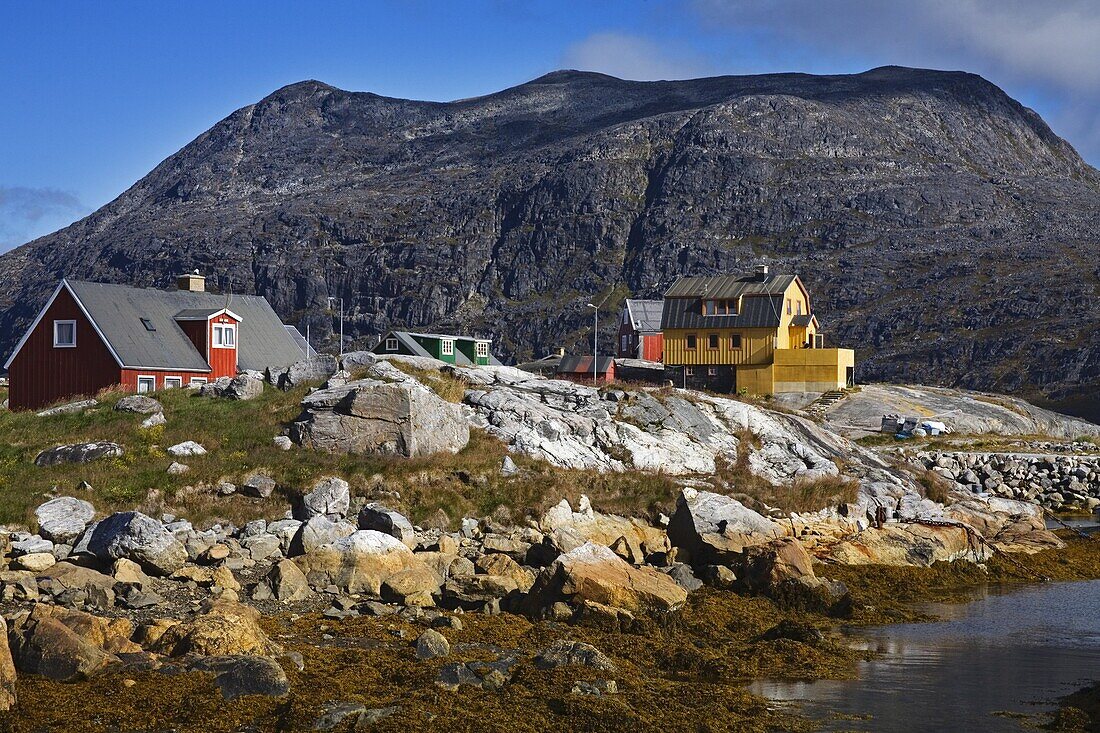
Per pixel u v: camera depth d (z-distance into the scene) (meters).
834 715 22.22
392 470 40.81
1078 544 46.81
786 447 52.78
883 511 46.25
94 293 64.00
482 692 21.95
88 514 34.88
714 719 21.45
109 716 19.77
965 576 39.53
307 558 31.27
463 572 32.53
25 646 21.75
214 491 38.53
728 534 36.84
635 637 27.25
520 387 52.19
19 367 63.78
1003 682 24.81
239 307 72.75
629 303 153.38
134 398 45.88
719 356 95.62
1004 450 76.88
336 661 23.78
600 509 42.28
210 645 22.98
